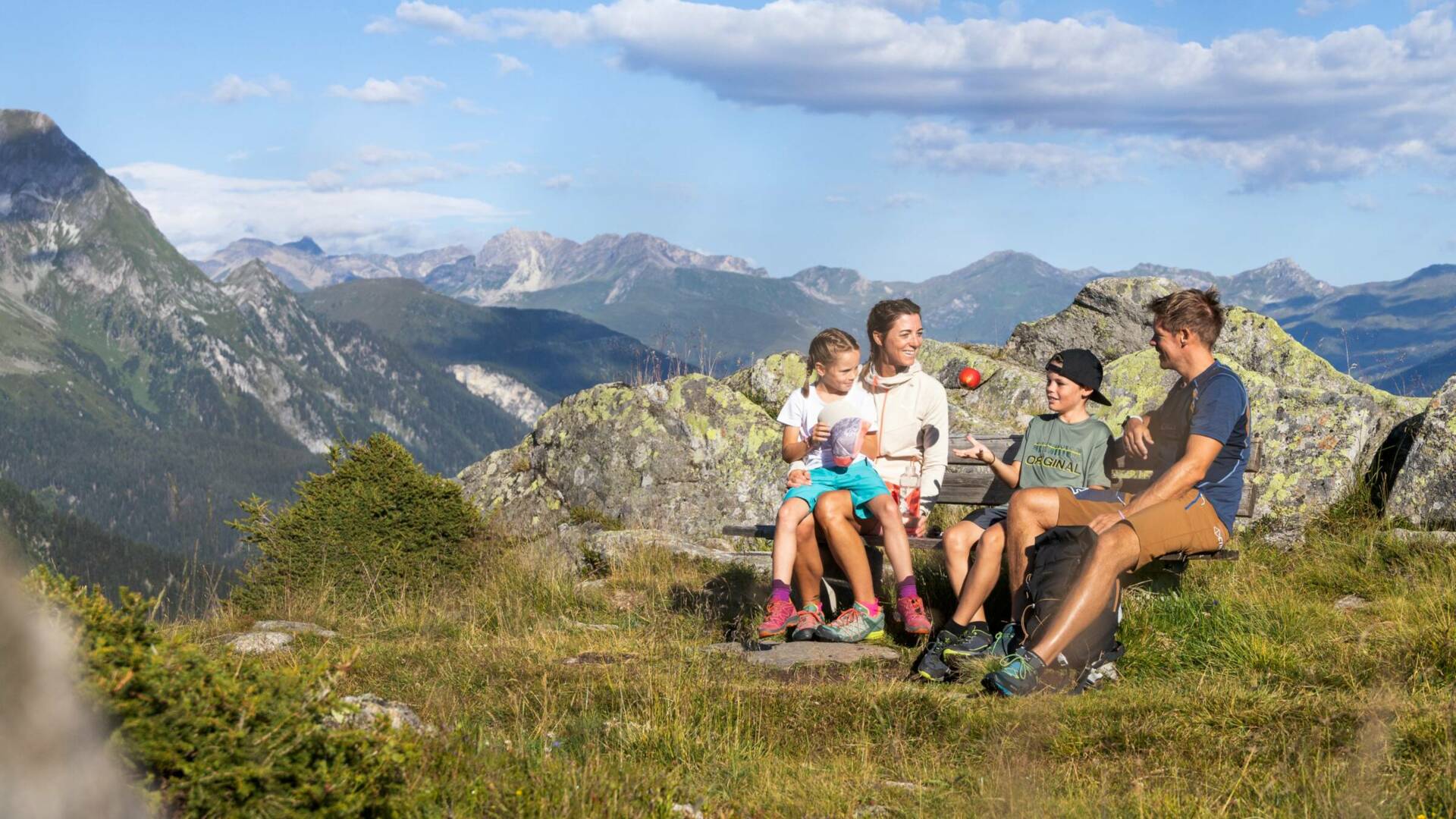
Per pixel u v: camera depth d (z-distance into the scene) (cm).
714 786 411
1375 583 705
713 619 805
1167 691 507
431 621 830
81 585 271
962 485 796
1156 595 641
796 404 732
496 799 337
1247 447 636
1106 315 1271
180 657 270
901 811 381
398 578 971
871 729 489
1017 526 612
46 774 191
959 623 607
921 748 465
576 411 1312
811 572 711
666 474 1241
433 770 347
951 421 1187
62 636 230
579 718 495
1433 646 525
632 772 390
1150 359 1079
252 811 256
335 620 864
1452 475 809
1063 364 680
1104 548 558
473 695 543
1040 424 697
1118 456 688
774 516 1223
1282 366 1138
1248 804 363
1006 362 1330
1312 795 360
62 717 196
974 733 473
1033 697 511
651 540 1073
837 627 681
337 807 268
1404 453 882
